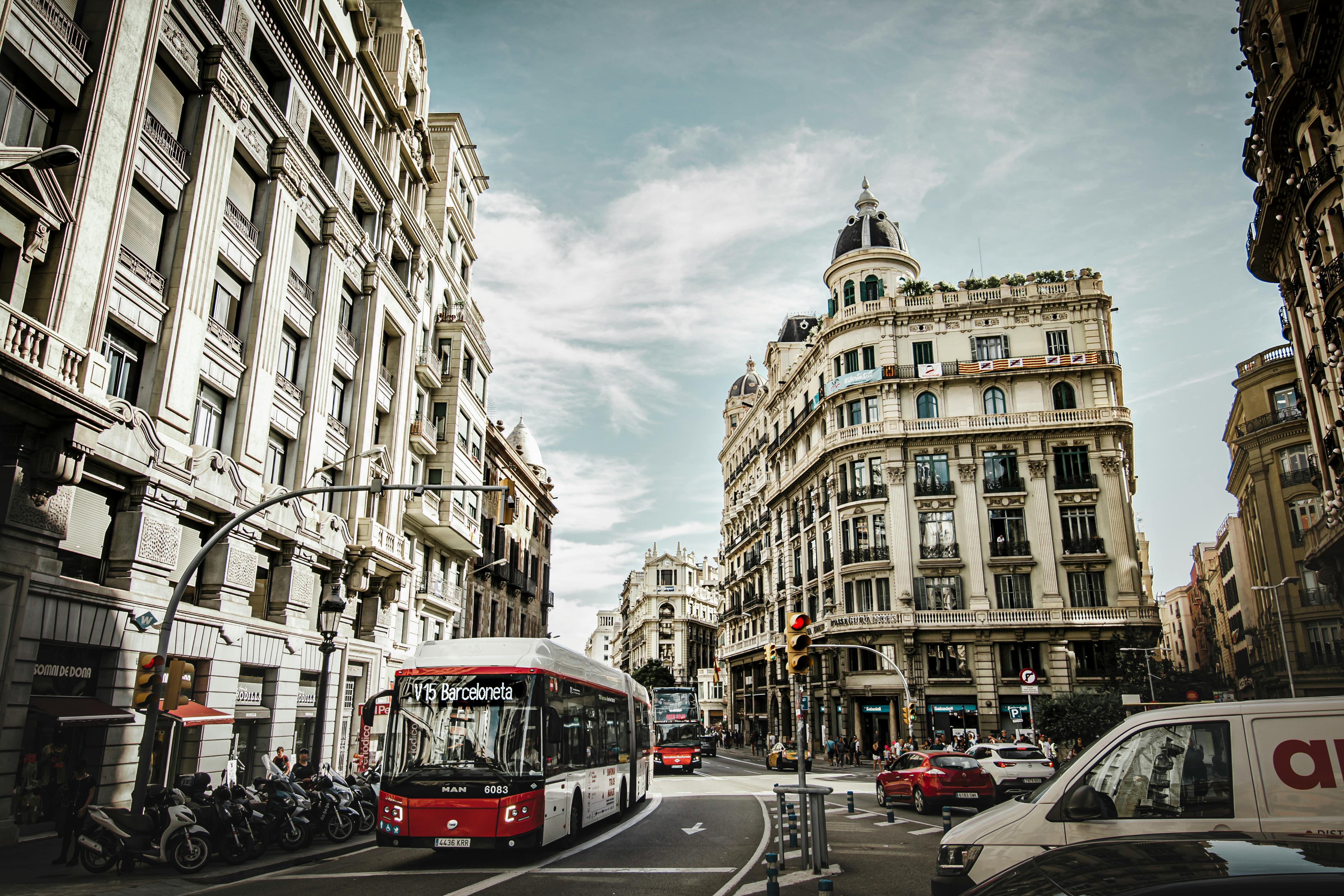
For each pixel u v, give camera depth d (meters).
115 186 15.88
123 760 15.90
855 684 45.34
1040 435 45.03
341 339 26.33
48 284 14.44
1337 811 5.83
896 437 46.16
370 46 28.33
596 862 12.99
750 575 67.62
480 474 40.22
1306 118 24.47
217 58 19.33
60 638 14.52
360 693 27.20
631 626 132.88
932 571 44.44
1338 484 28.05
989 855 6.55
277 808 13.74
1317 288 25.66
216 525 19.34
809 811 13.89
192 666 13.01
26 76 14.41
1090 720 33.72
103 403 15.19
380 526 27.55
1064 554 43.38
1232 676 69.19
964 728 42.09
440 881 11.29
